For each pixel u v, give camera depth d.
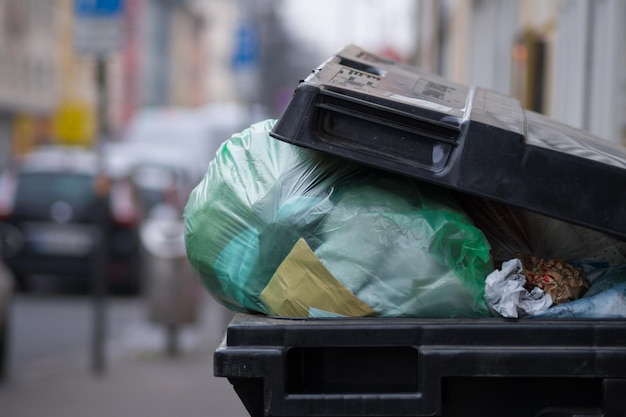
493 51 16.92
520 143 3.51
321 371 3.48
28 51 64.81
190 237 3.99
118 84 82.75
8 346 12.31
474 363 3.38
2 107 60.56
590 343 3.39
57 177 20.03
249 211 3.80
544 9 12.68
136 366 13.45
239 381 3.49
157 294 13.97
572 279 3.78
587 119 10.12
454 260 3.63
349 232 3.66
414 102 3.63
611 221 3.49
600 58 9.80
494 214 3.96
